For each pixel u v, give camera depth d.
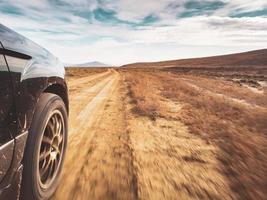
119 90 15.52
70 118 6.82
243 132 5.80
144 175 3.32
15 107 1.62
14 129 1.61
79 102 9.84
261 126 6.62
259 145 4.88
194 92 14.24
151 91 14.30
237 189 3.04
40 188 2.09
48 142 2.31
